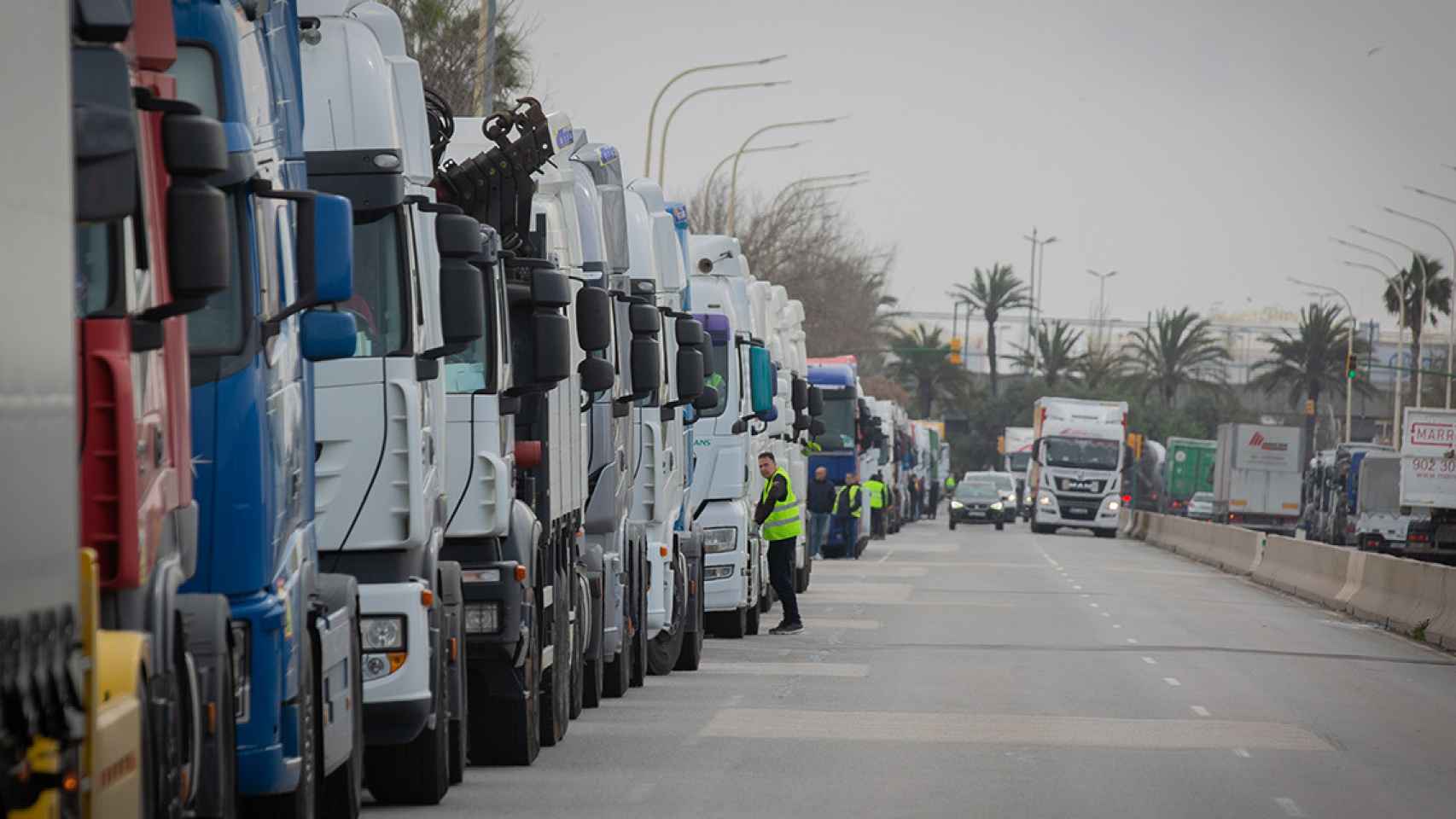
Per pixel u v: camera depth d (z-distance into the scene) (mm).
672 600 56594
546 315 38469
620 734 44312
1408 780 39594
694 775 37875
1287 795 36875
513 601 37281
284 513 24359
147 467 18375
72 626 14273
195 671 20234
